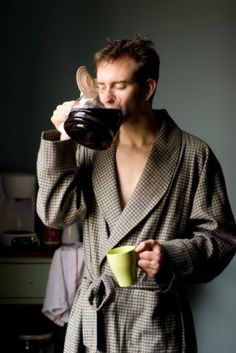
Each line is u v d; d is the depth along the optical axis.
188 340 2.03
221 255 2.01
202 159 2.03
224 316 4.11
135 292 1.96
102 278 1.98
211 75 4.06
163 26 4.02
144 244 1.81
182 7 4.02
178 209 2.01
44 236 3.92
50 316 3.72
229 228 2.06
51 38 3.99
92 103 1.79
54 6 3.98
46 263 3.76
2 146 4.04
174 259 1.91
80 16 3.99
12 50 3.98
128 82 1.83
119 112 1.79
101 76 1.83
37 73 4.01
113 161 2.04
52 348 3.98
